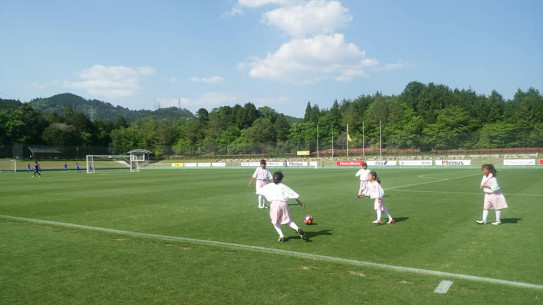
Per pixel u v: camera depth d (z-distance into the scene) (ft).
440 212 41.04
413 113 312.91
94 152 281.13
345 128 324.80
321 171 153.69
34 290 17.76
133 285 18.25
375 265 20.94
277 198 27.25
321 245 26.14
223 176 123.03
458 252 23.84
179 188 77.25
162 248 25.76
